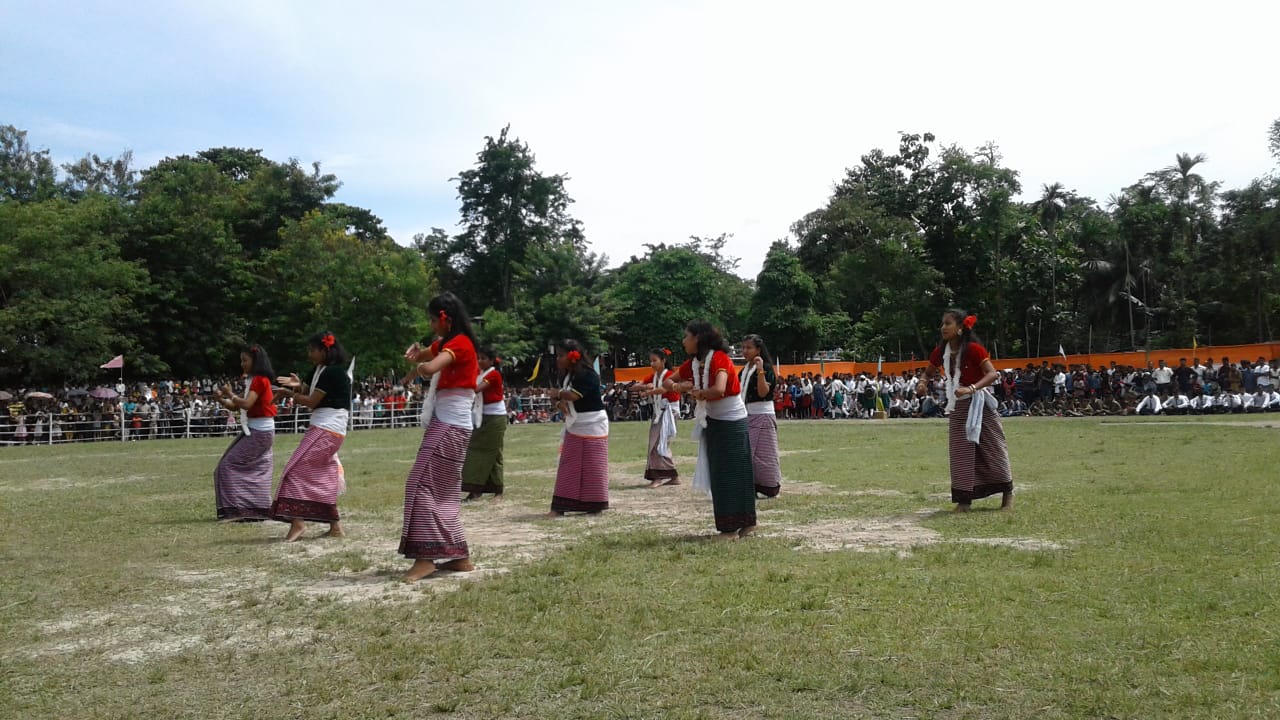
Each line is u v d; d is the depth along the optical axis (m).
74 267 31.80
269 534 7.70
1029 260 43.88
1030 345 46.62
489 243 52.00
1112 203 51.72
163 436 28.66
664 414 11.37
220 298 39.41
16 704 3.47
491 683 3.56
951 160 44.72
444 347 5.84
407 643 4.12
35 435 26.58
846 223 54.72
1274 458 10.73
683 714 3.17
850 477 11.04
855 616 4.29
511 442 20.75
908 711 3.14
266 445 8.70
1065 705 3.13
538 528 7.83
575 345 8.77
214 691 3.59
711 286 54.09
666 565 5.72
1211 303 46.69
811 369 40.44
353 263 37.53
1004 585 4.79
